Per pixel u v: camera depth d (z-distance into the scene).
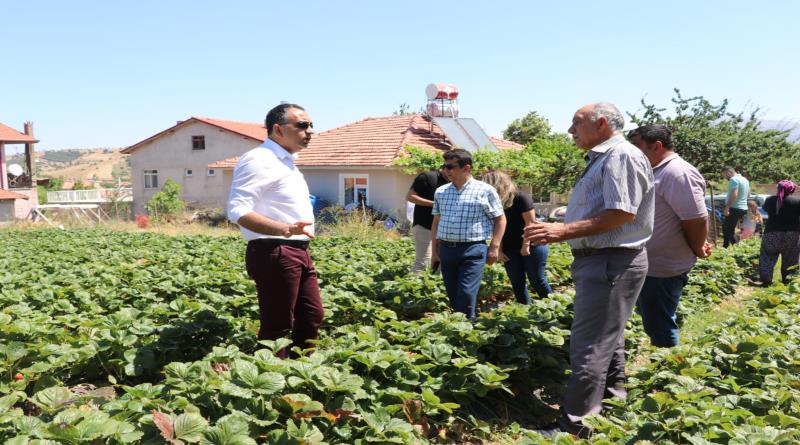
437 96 26.19
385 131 25.81
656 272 4.84
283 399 3.17
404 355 3.96
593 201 3.80
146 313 5.22
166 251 11.91
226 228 23.03
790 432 3.10
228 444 2.82
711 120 23.02
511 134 48.38
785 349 4.64
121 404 3.16
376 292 6.82
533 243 3.74
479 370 4.09
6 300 6.02
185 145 35.78
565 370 4.66
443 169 5.78
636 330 5.58
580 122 3.83
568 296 5.80
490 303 8.12
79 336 4.69
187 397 3.29
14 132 36.00
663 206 4.73
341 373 3.55
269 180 4.17
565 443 3.23
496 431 4.03
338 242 13.37
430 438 3.79
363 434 3.33
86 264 9.20
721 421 3.31
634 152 3.71
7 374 3.89
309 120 4.35
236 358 3.67
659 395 3.56
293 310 4.44
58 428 2.75
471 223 5.65
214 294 5.98
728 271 9.61
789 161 22.31
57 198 39.41
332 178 24.06
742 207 13.07
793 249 9.51
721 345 4.74
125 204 36.09
